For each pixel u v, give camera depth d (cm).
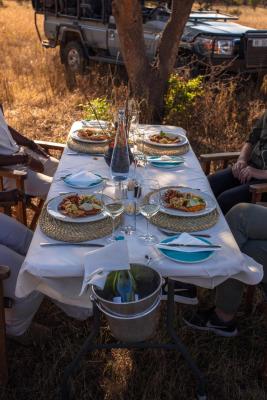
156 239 233
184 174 318
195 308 318
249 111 656
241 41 717
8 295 254
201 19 838
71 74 895
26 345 288
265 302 286
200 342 295
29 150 411
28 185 382
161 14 832
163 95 670
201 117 649
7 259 255
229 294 281
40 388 261
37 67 945
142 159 326
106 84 785
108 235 234
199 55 721
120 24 637
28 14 1977
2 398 256
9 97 783
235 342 297
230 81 698
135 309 207
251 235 281
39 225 243
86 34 884
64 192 282
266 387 266
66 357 279
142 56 653
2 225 291
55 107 751
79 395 256
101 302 210
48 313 316
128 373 268
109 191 284
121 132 283
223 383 265
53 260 214
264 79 742
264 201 351
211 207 260
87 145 358
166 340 286
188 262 214
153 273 214
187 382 266
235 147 597
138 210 256
